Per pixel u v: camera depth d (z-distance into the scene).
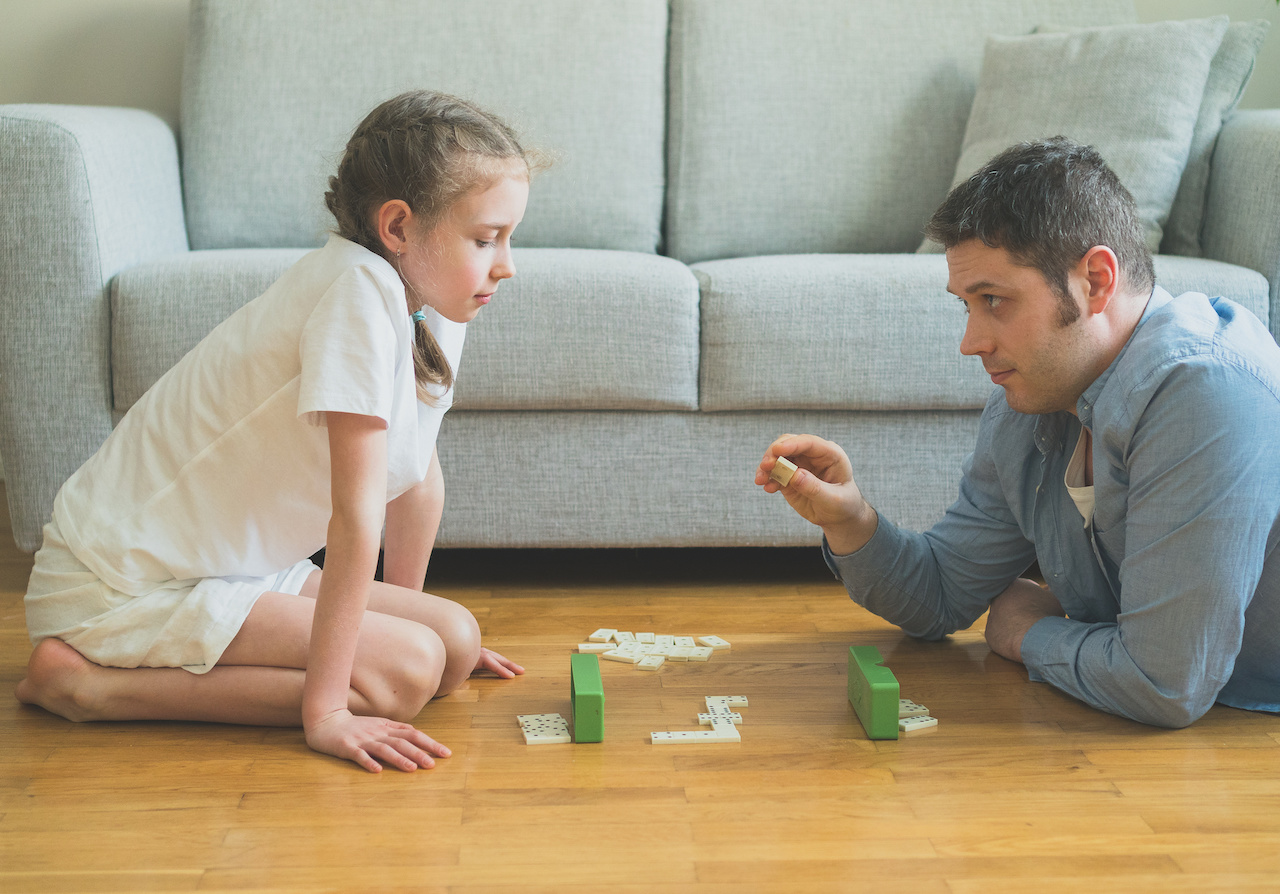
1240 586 1.05
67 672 1.13
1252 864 0.87
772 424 1.64
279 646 1.12
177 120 2.16
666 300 1.59
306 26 2.04
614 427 1.63
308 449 1.12
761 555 1.87
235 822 0.94
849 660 1.21
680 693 1.24
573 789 1.00
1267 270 1.64
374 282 1.04
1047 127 1.88
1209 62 1.83
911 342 1.59
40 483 1.60
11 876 0.85
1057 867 0.86
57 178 1.55
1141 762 1.05
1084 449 1.19
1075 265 1.06
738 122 2.07
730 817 0.95
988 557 1.36
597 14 2.07
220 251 1.77
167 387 1.18
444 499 1.63
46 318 1.57
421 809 0.96
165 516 1.13
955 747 1.09
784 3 2.11
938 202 2.10
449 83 2.03
